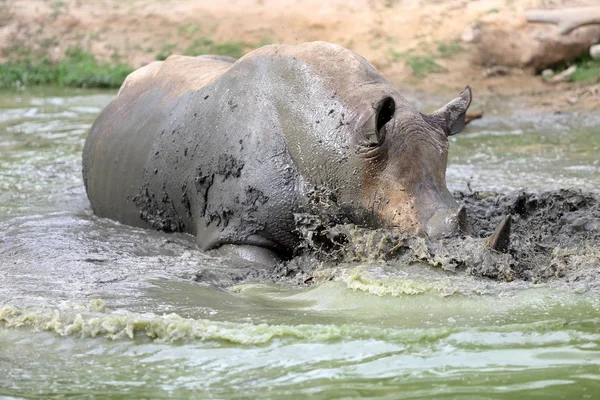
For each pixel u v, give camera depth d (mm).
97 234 13695
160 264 12008
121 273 11500
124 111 15211
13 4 35344
